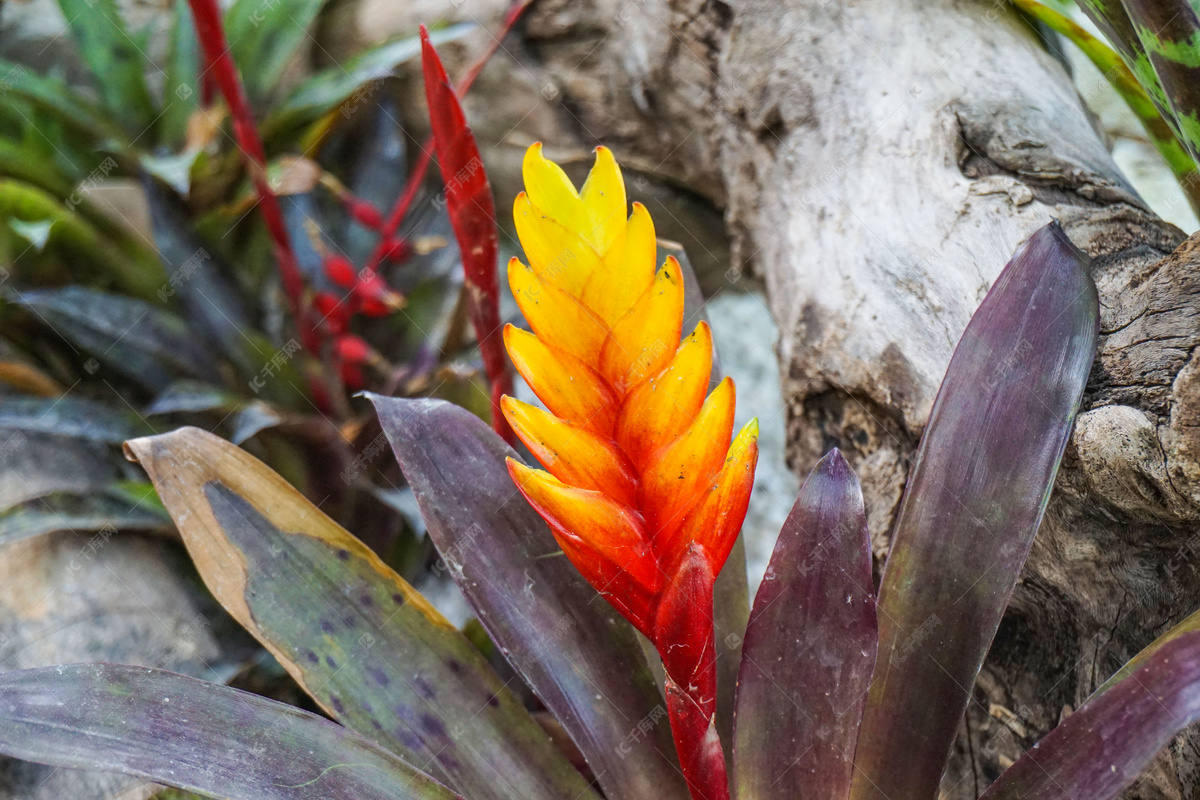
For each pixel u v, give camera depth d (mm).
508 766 755
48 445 1011
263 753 705
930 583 731
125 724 700
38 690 701
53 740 692
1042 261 750
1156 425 735
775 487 1211
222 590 764
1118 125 1187
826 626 718
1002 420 735
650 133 1193
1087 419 754
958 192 868
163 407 940
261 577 767
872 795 727
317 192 1159
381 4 1244
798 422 905
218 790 693
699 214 1272
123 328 972
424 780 715
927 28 939
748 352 1330
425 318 1081
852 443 880
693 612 676
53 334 1044
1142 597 770
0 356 1024
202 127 965
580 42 1170
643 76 1127
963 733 835
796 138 962
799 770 713
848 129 929
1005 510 729
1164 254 812
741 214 1055
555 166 669
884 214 884
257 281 1038
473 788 750
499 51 1203
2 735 690
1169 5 717
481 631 901
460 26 1040
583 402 676
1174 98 748
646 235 667
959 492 734
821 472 728
